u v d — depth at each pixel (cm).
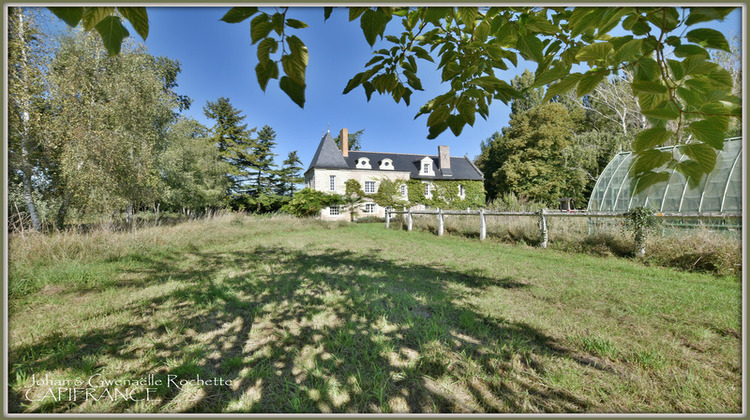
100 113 936
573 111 2372
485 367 224
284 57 82
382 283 442
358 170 2514
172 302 364
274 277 484
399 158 2881
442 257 670
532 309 335
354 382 209
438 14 110
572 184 2172
